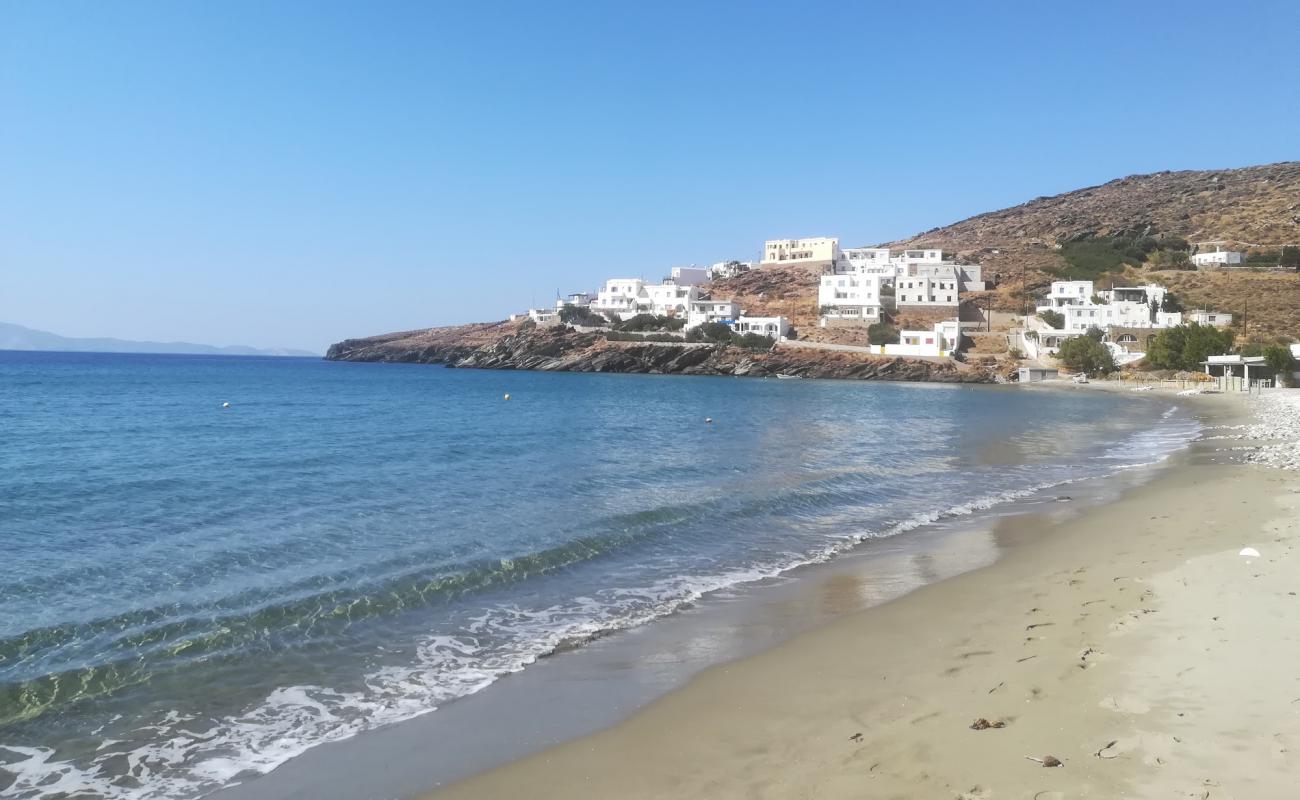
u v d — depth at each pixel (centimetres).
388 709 967
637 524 2000
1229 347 10681
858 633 1205
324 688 1031
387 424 4916
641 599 1420
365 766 824
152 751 864
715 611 1344
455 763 827
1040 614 1229
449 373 15438
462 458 3272
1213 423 5062
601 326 17525
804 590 1463
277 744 879
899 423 5238
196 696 1005
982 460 3331
